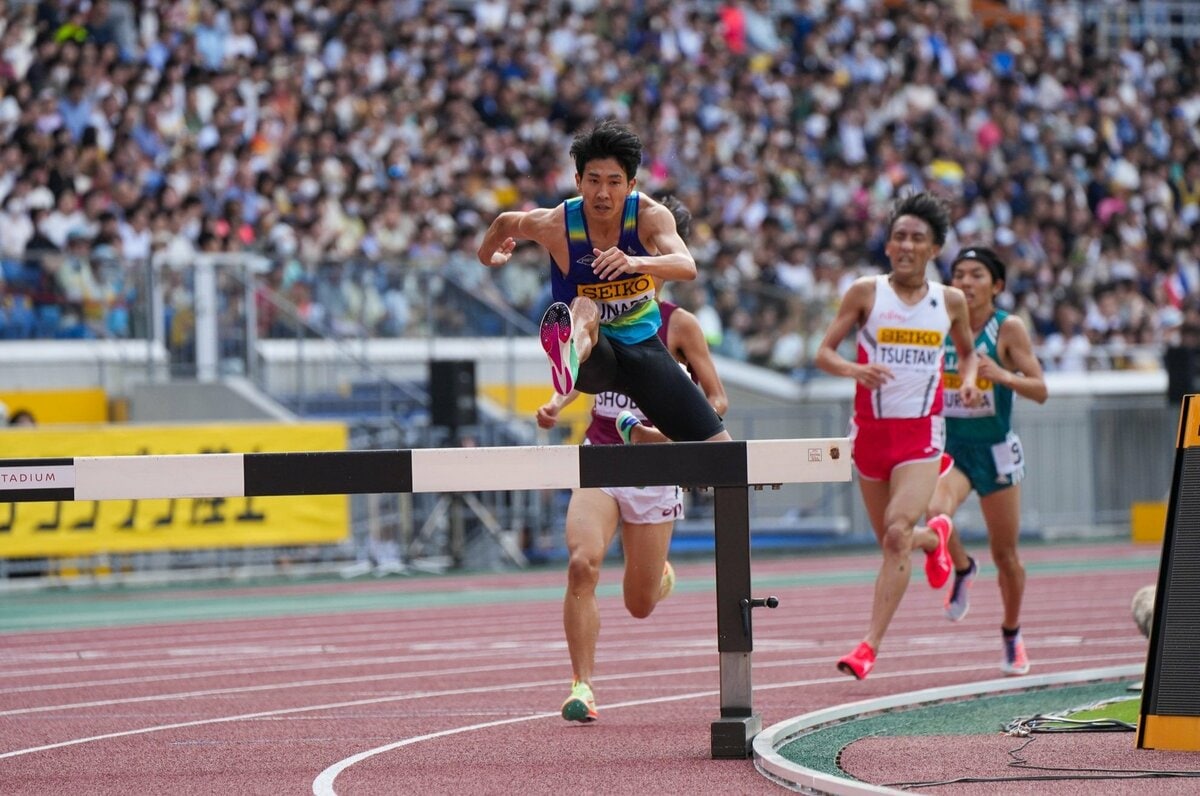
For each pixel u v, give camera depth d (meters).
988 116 87.88
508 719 22.48
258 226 65.38
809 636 34.00
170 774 18.08
